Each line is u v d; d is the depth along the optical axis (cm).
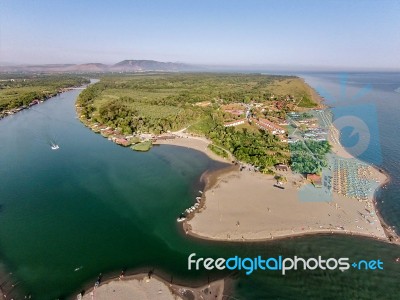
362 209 9231
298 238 7925
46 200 10050
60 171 12406
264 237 7956
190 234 8144
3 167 12825
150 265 7069
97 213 9238
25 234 8219
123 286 6450
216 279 6644
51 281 6606
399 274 6781
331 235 8038
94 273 6838
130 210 9369
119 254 7425
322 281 6569
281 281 6575
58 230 8394
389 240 7856
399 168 12094
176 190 10669
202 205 9600
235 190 10550
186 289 6394
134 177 11769
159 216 9031
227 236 8012
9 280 6625
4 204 9794
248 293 6300
